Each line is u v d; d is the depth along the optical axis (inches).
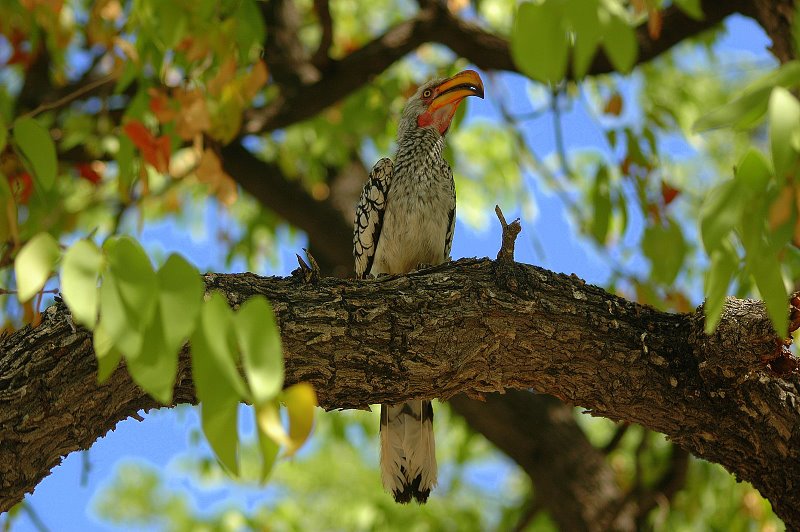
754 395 211.2
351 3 489.1
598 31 123.0
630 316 219.6
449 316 207.8
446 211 323.3
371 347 204.2
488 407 397.7
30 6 276.2
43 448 189.8
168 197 414.6
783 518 218.8
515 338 212.4
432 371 207.9
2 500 188.1
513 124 381.7
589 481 394.3
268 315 116.1
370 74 378.6
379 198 323.0
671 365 215.6
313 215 428.5
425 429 265.7
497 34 404.8
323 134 403.9
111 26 278.5
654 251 314.7
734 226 128.4
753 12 319.9
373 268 327.9
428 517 439.5
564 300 215.6
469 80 327.9
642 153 318.7
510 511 439.8
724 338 204.8
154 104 248.8
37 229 283.0
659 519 383.6
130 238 118.5
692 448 225.5
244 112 381.4
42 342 189.2
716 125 114.0
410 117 329.4
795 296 193.8
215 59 256.1
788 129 109.8
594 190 316.8
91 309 112.6
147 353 114.8
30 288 118.6
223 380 114.6
